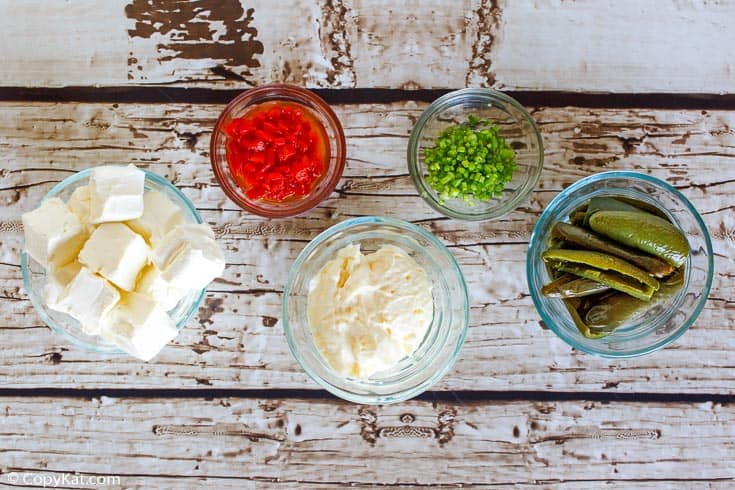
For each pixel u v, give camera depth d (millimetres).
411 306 562
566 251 536
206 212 592
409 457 601
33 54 593
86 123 593
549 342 598
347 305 562
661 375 599
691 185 597
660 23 594
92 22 591
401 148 593
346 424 601
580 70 594
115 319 527
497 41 592
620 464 600
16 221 595
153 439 602
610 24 594
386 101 592
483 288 596
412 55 592
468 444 600
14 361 599
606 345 568
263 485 601
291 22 590
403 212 594
